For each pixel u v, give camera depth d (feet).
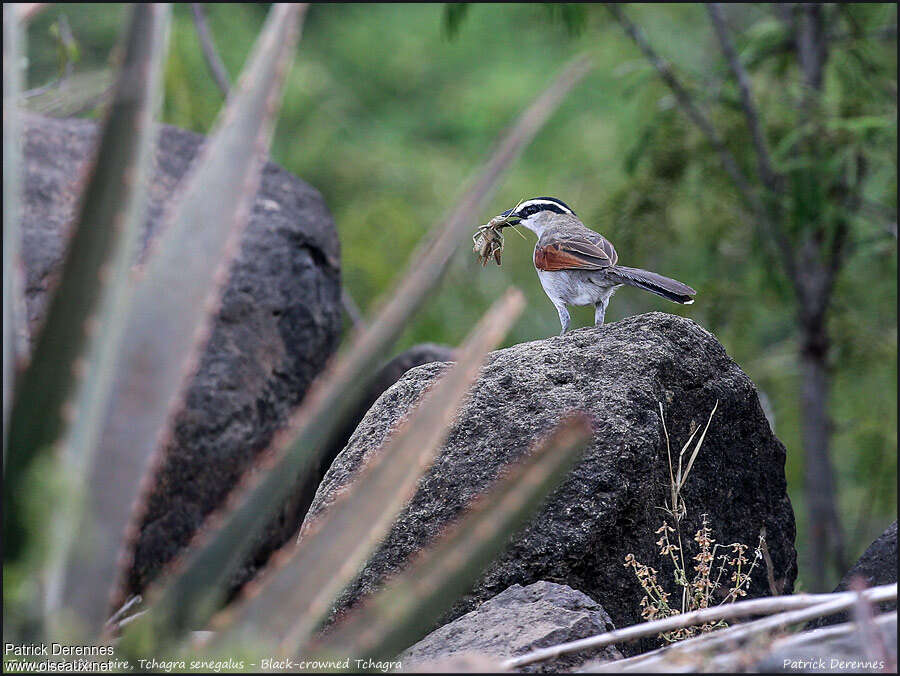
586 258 38.01
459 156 104.99
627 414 27.61
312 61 115.03
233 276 46.24
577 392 28.32
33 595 11.69
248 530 12.78
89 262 11.58
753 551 29.81
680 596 27.94
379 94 119.44
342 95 108.06
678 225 69.36
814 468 65.62
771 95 67.87
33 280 42.39
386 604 12.66
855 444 69.36
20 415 11.64
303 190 52.54
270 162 53.11
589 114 100.94
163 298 12.45
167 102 73.31
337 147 100.12
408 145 104.53
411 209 91.04
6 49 13.15
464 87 114.93
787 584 30.58
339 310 51.11
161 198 47.14
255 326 46.21
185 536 42.01
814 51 66.59
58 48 47.29
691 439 28.76
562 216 43.09
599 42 95.25
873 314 72.33
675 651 16.71
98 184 11.59
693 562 28.32
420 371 30.42
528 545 25.99
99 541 11.98
